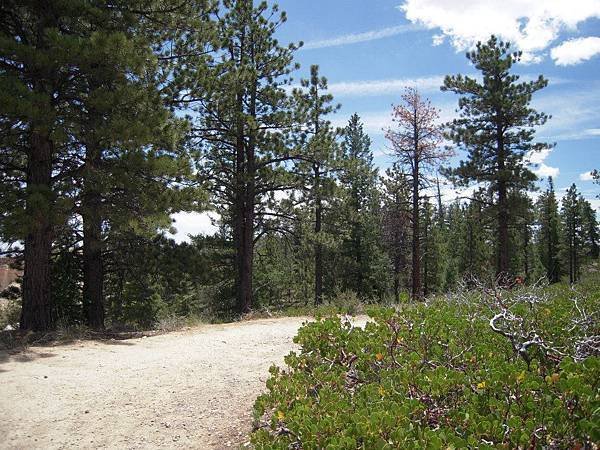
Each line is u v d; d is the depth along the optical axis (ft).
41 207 29.14
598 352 14.14
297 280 113.70
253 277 92.17
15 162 39.96
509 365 11.23
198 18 41.98
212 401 19.66
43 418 17.94
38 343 30.12
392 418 9.32
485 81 78.69
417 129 78.07
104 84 33.94
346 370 14.94
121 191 36.52
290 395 12.87
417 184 80.38
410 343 15.38
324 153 61.93
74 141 34.78
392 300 57.16
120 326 43.06
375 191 107.24
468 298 24.49
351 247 109.19
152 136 33.27
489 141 79.92
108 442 16.21
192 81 45.29
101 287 45.50
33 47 29.91
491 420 9.57
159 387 21.34
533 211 82.33
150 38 40.86
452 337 15.89
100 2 33.76
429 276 128.67
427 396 11.09
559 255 178.70
